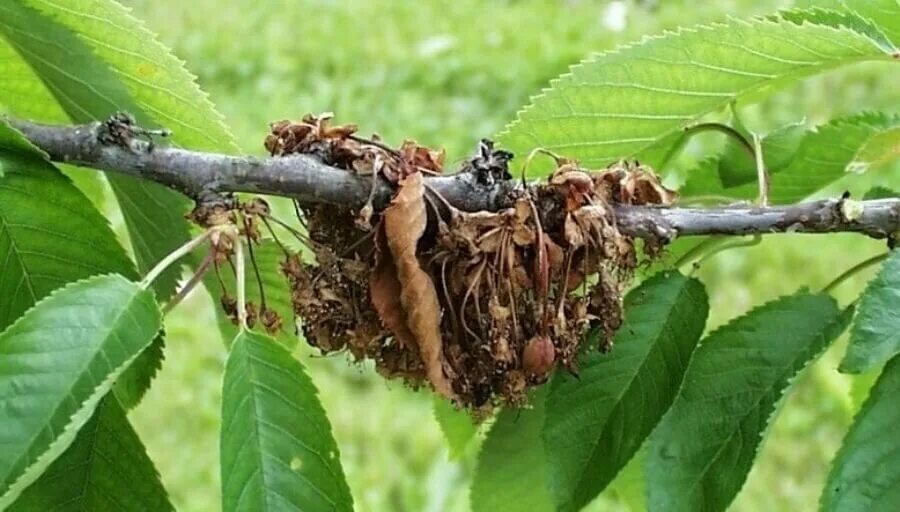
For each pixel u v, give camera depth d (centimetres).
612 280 46
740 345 50
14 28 47
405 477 147
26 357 38
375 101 237
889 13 53
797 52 48
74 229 43
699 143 184
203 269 42
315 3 275
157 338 45
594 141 53
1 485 36
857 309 43
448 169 48
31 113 52
